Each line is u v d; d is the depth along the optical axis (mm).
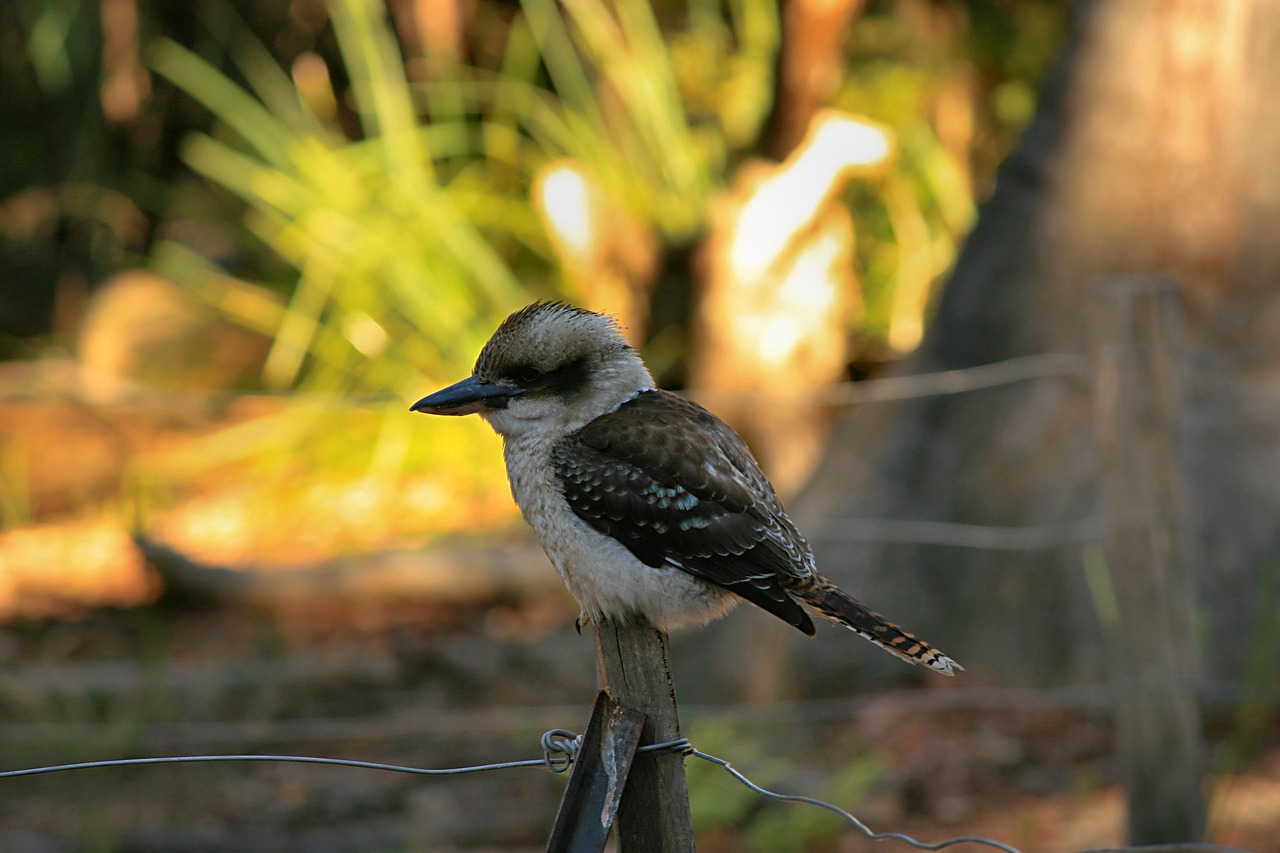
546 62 20547
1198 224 11320
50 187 26141
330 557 15289
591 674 12930
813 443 15703
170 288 21578
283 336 18703
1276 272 11203
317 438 18016
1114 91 11570
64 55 24781
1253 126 11211
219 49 24531
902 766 10594
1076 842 9227
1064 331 11602
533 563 14500
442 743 11742
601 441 6031
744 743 10844
